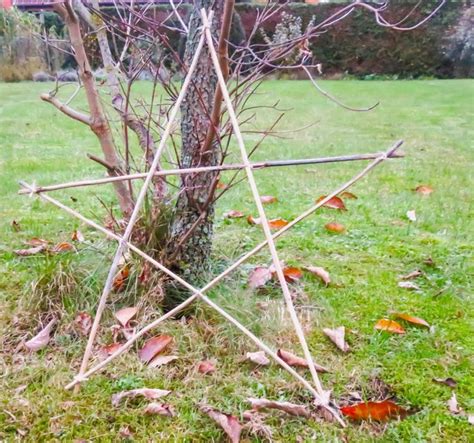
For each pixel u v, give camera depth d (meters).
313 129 5.77
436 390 1.38
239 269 1.99
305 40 1.83
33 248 2.18
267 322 1.65
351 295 1.87
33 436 1.22
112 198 3.00
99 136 1.77
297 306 1.77
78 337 1.58
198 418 1.27
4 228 2.49
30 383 1.39
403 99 8.49
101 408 1.30
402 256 2.21
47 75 10.62
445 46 12.16
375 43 12.37
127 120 1.86
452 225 2.59
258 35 10.03
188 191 1.71
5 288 1.85
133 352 1.51
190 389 1.37
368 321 1.70
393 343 1.58
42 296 1.69
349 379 1.42
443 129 5.80
